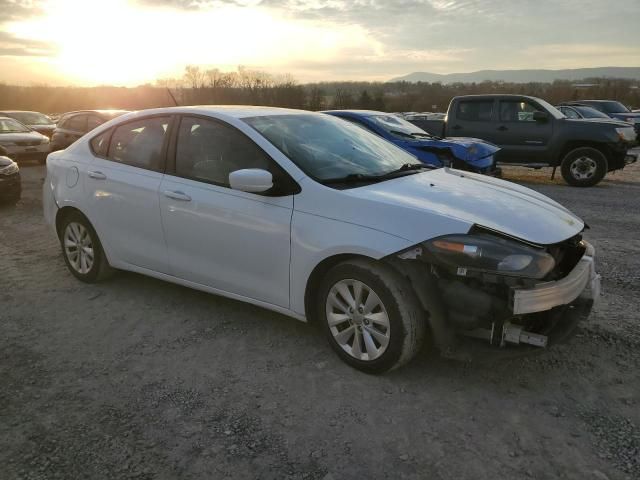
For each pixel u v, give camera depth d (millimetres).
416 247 2922
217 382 3230
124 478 2445
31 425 2842
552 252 3090
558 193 9953
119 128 4547
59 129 15625
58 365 3465
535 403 2951
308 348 3625
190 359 3514
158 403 3025
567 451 2555
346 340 3338
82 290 4746
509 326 2939
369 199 3158
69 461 2562
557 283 2904
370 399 3014
